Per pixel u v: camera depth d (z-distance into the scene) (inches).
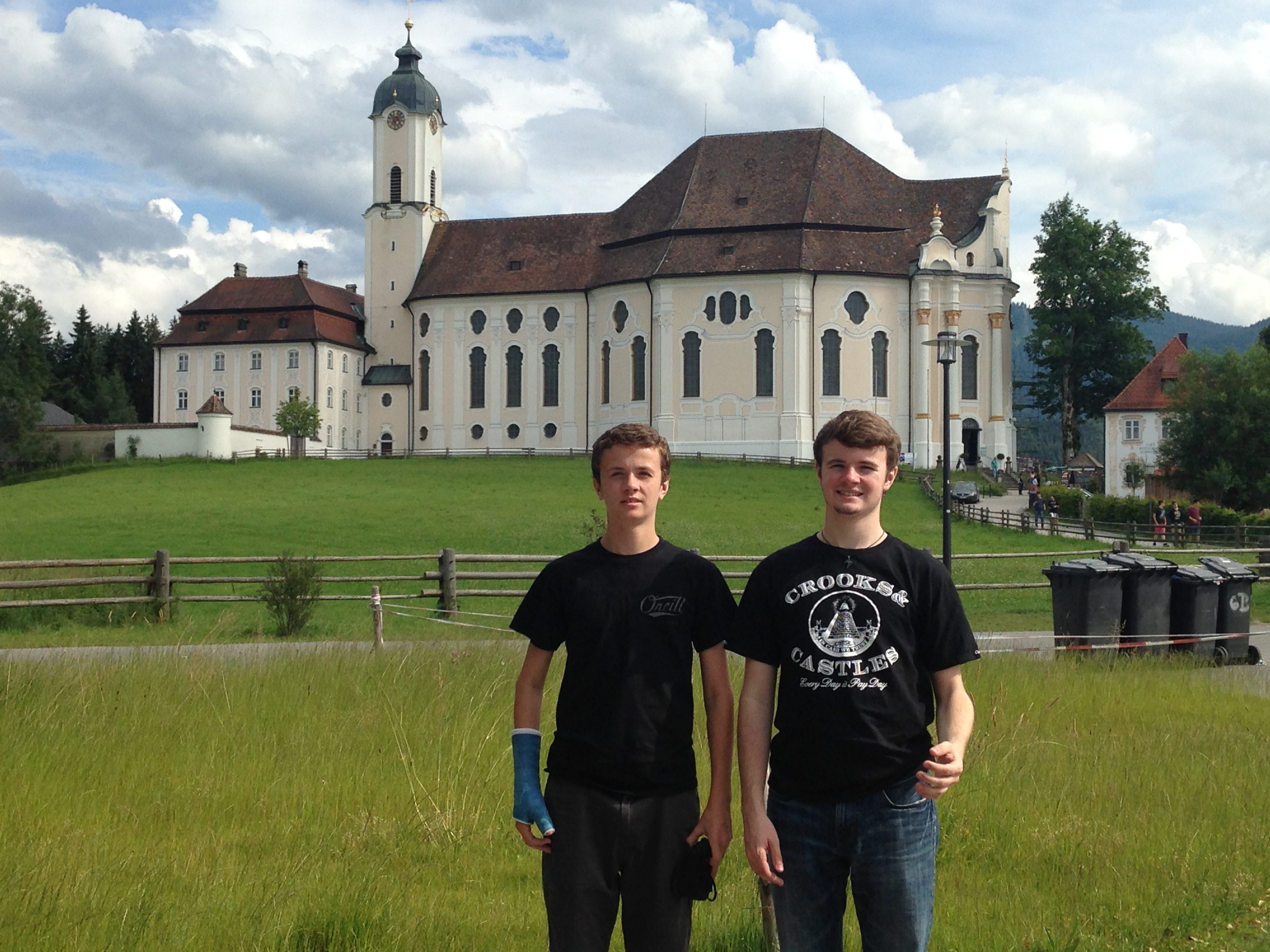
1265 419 2623.0
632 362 3604.8
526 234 4067.4
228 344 4089.6
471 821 335.0
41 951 241.6
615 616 210.1
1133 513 2178.9
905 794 201.3
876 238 3494.1
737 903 282.8
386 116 4210.1
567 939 209.0
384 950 254.7
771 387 3385.8
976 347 3410.4
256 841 318.3
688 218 3575.3
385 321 4215.1
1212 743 441.1
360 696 470.0
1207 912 283.1
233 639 815.7
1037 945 265.4
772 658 207.5
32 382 3627.0
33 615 884.6
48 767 367.6
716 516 2080.5
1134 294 3363.7
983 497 2805.1
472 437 3939.5
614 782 209.6
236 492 2397.9
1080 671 611.8
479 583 1111.6
